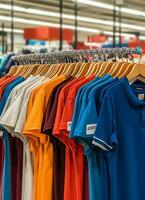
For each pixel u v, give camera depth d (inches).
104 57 82.9
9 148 84.9
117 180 63.2
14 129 75.4
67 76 77.1
